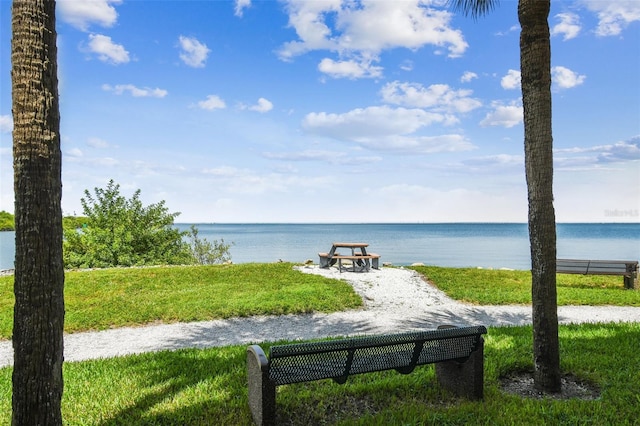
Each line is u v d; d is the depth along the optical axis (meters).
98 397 5.21
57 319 3.38
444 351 4.84
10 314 10.41
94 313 10.57
